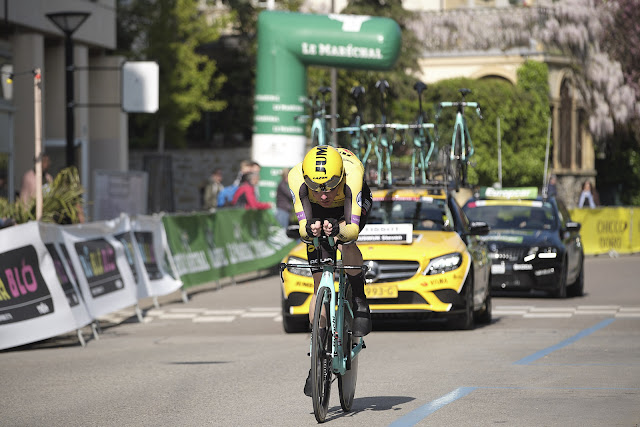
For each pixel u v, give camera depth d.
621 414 15.71
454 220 30.67
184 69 85.94
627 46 97.88
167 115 86.12
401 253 27.75
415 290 27.53
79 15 40.59
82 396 18.42
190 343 26.84
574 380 19.27
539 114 94.12
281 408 16.78
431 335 27.61
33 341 25.50
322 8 91.69
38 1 54.88
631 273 53.03
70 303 26.88
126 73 47.22
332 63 53.56
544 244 39.00
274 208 54.69
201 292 42.12
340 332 15.90
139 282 34.50
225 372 21.03
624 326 30.11
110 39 63.50
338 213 16.12
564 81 99.25
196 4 89.44
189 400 17.72
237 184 52.00
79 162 60.16
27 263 25.73
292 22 53.41
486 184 89.69
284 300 28.41
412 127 36.47
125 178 45.62
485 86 89.62
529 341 26.00
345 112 85.31
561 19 96.62
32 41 54.94
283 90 53.81
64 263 27.34
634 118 99.00
